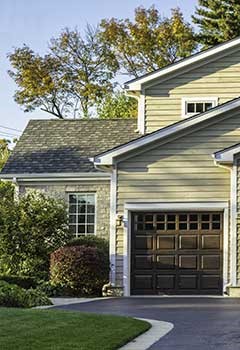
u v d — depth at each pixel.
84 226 23.56
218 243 20.55
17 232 22.06
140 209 20.84
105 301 18.08
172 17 43.22
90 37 44.16
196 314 14.03
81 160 24.23
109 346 9.84
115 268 20.89
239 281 20.11
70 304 17.06
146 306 16.17
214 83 23.89
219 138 20.83
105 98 43.69
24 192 24.00
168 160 20.89
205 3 41.75
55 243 22.27
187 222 20.78
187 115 23.86
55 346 9.62
